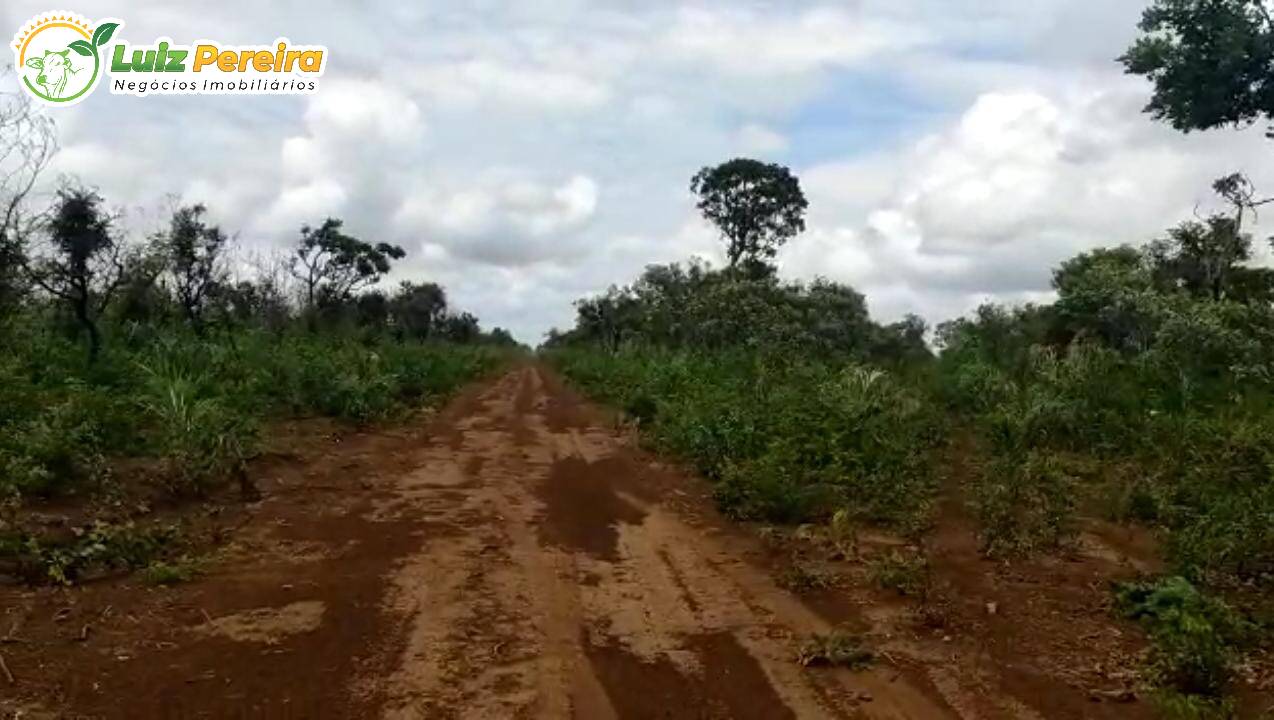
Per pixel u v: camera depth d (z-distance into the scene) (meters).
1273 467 8.92
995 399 15.35
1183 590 6.33
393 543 8.17
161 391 11.16
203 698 4.82
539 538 8.53
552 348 82.31
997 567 7.60
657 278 36.84
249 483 9.84
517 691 5.05
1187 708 4.71
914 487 9.79
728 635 6.02
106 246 14.91
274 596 6.57
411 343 37.38
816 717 4.81
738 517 9.37
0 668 5.04
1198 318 15.12
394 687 5.05
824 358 23.98
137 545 7.20
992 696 5.08
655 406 17.28
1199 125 16.28
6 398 9.88
